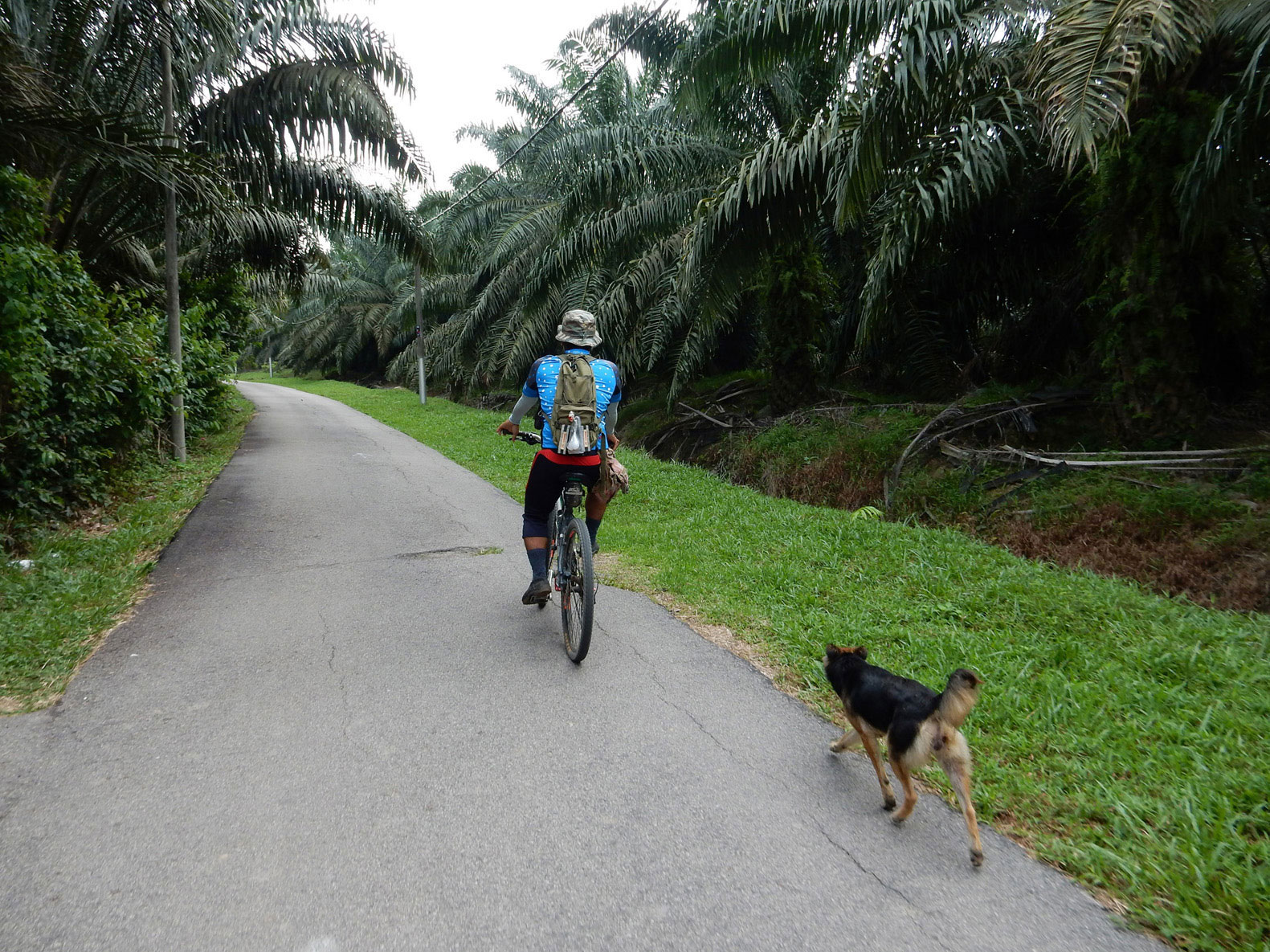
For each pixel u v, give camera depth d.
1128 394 8.34
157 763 3.19
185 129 11.08
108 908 2.35
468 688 3.93
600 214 13.71
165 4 9.47
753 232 9.57
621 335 15.26
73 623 4.69
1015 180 8.92
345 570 6.09
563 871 2.55
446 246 22.27
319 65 11.47
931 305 12.56
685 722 3.58
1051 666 4.03
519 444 13.68
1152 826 2.70
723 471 12.90
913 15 7.11
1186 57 6.46
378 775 3.11
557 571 4.42
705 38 9.52
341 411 24.11
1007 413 9.86
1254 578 5.97
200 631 4.72
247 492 9.27
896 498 9.27
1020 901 2.41
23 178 6.21
